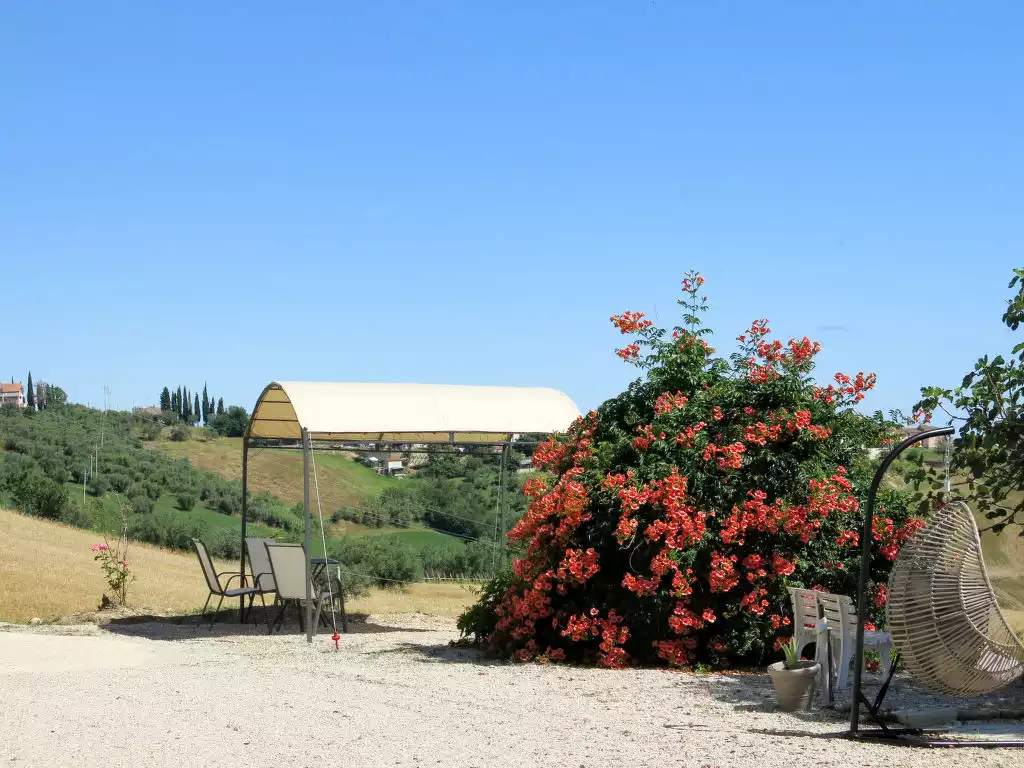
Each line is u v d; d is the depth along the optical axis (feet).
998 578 32.55
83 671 28.76
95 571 64.23
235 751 17.72
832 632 22.98
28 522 86.79
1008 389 24.25
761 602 28.86
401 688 25.43
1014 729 19.40
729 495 29.81
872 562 30.30
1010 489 24.86
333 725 20.13
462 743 18.38
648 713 21.54
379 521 111.55
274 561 40.65
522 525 32.42
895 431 32.30
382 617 47.60
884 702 22.39
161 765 16.62
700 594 29.58
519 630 31.73
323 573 45.47
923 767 16.17
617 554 30.89
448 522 104.22
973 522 18.49
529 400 44.39
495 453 53.52
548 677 27.40
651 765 16.49
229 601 53.47
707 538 29.14
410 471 121.08
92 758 17.04
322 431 37.83
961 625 18.30
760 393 31.42
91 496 145.07
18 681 26.04
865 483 30.94
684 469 30.17
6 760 16.81
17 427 173.37
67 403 206.90
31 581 56.24
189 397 369.71
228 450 201.98
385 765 16.70
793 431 30.30
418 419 40.22
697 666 28.66
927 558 18.57
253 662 31.48
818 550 29.91
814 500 28.99
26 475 114.11
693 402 31.89
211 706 22.26
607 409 33.86
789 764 16.47
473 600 59.82
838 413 32.17
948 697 22.85
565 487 30.96
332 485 128.88
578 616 30.63
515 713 21.61
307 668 29.76
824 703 22.27
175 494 157.38
